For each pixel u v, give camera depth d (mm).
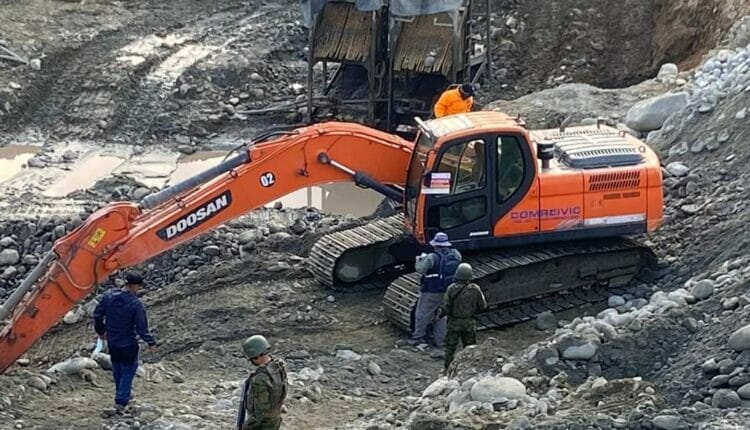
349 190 25469
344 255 18047
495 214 16703
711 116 20812
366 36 27797
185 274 19656
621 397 11727
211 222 16391
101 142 28656
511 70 30500
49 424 12656
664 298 14336
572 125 23219
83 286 15352
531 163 16625
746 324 12867
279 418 10617
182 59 31688
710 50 27234
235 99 30484
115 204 15578
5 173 26719
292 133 16953
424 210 16609
